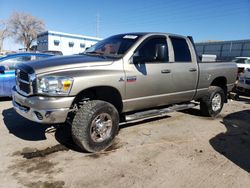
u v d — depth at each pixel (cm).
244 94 1043
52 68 357
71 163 356
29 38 5784
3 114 578
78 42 4472
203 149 423
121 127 520
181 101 545
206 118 621
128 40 456
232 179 330
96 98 411
